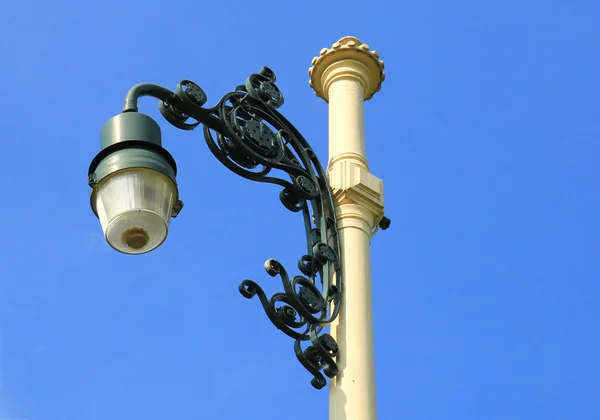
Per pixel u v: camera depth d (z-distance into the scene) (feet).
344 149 26.66
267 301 22.67
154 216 21.65
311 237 24.79
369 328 23.79
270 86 25.61
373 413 22.59
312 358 22.81
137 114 22.54
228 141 24.31
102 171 21.86
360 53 28.25
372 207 25.73
